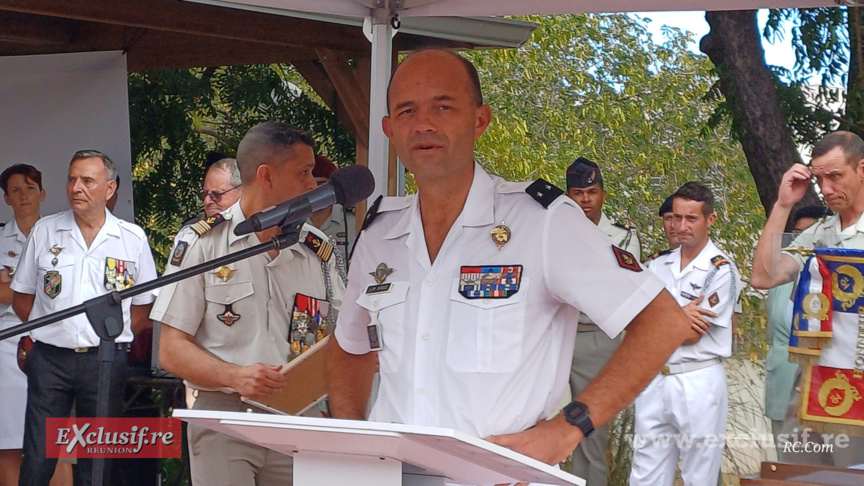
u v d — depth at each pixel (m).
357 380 2.65
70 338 4.79
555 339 2.27
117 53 5.67
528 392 2.20
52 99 5.62
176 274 2.44
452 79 2.31
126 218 5.66
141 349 5.20
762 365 4.50
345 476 1.74
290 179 3.37
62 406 4.83
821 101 7.71
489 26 6.19
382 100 3.95
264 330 3.36
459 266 2.30
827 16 7.62
